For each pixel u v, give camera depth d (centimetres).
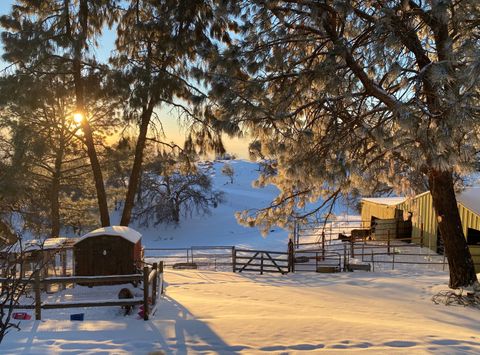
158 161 2195
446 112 888
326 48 1296
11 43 1617
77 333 765
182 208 6003
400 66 961
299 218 1543
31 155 2045
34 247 1312
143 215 5456
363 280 1753
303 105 1183
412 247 2652
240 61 1176
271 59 1211
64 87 1783
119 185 2802
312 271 2114
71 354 650
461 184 2158
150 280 986
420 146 933
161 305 1058
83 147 2459
